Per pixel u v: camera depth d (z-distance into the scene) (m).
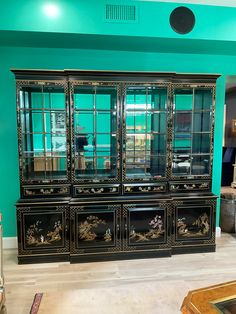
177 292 2.18
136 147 2.83
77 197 2.72
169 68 3.11
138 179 2.78
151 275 2.50
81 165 2.79
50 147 2.76
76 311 1.93
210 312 1.30
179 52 3.07
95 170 2.83
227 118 6.04
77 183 2.71
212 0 2.51
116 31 2.48
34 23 2.37
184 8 2.56
